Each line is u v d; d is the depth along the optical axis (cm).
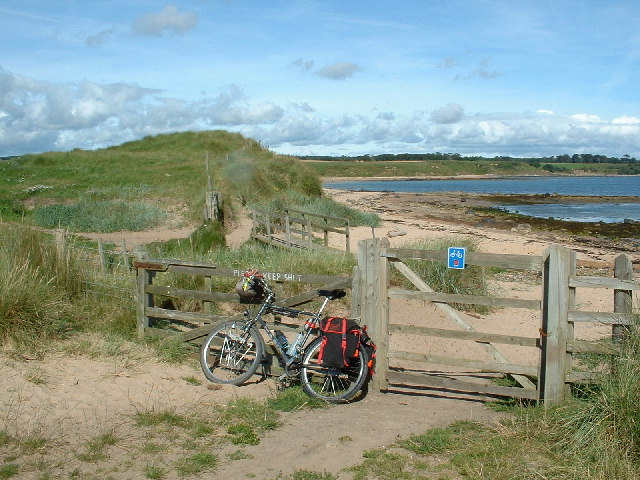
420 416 547
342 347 566
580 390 532
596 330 905
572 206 4778
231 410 541
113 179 2567
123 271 920
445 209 3994
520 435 472
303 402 575
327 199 3089
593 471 400
